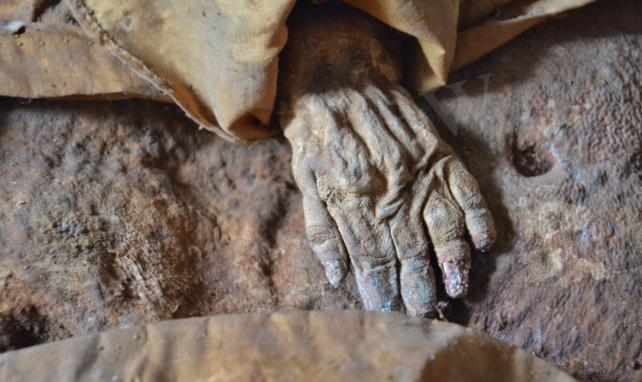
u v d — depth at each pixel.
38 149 0.40
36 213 0.37
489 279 0.37
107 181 0.40
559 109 0.40
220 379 0.26
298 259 0.40
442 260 0.36
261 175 0.43
